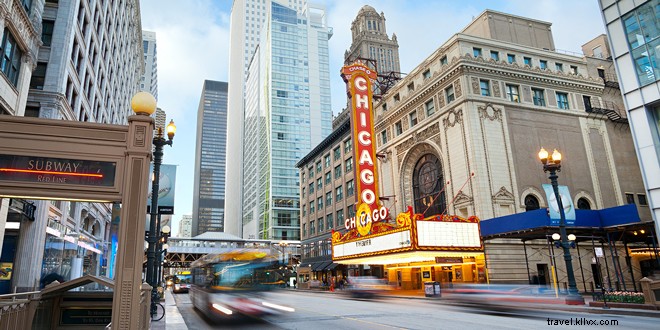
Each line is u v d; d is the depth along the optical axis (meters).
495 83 41.06
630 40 26.58
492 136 39.03
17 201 24.70
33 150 7.60
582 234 29.89
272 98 146.50
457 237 32.81
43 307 10.61
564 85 44.03
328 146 70.75
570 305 21.50
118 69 56.28
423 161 46.78
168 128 18.50
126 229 7.60
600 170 42.81
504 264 35.47
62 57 31.14
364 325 15.08
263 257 20.78
